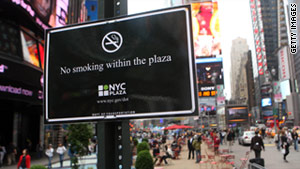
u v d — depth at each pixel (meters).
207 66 95.12
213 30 99.19
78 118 4.11
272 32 155.00
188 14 3.83
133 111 3.88
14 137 26.55
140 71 3.93
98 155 4.00
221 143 32.56
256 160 8.94
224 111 45.81
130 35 4.04
